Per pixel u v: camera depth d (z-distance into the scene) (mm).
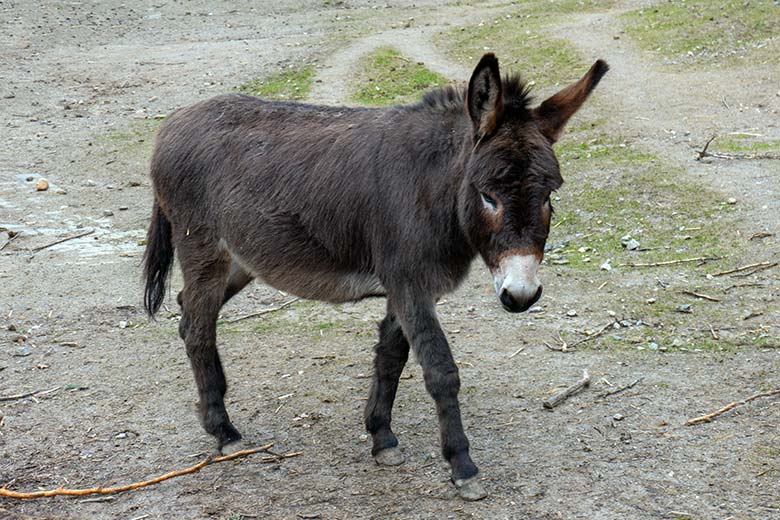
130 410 5199
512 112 3693
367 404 4574
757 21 14070
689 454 4410
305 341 6172
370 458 4543
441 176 3922
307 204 4301
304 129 4500
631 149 9789
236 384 5508
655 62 13219
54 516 4121
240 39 17250
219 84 13961
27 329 6438
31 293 7090
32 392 5445
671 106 11250
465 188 3689
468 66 14039
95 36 17703
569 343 5871
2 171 10258
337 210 4223
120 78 14555
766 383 5105
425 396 5242
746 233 7426
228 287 5211
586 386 5203
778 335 5703
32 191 9625
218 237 4641
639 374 5344
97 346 6156
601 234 7887
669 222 7902
